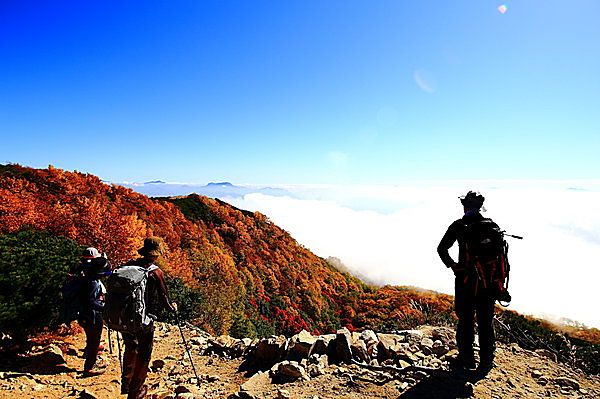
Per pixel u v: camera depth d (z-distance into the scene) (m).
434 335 4.75
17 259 5.20
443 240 3.64
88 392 3.80
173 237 64.19
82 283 4.69
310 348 4.24
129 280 3.40
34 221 31.30
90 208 33.75
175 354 5.76
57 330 5.88
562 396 3.13
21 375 4.27
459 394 3.12
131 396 3.52
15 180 54.00
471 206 3.59
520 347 4.39
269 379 3.91
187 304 17.72
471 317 3.61
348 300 99.56
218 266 63.22
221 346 5.66
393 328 6.11
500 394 3.12
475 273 3.40
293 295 93.06
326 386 3.53
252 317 53.84
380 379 3.55
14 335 4.82
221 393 3.90
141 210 71.31
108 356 5.40
